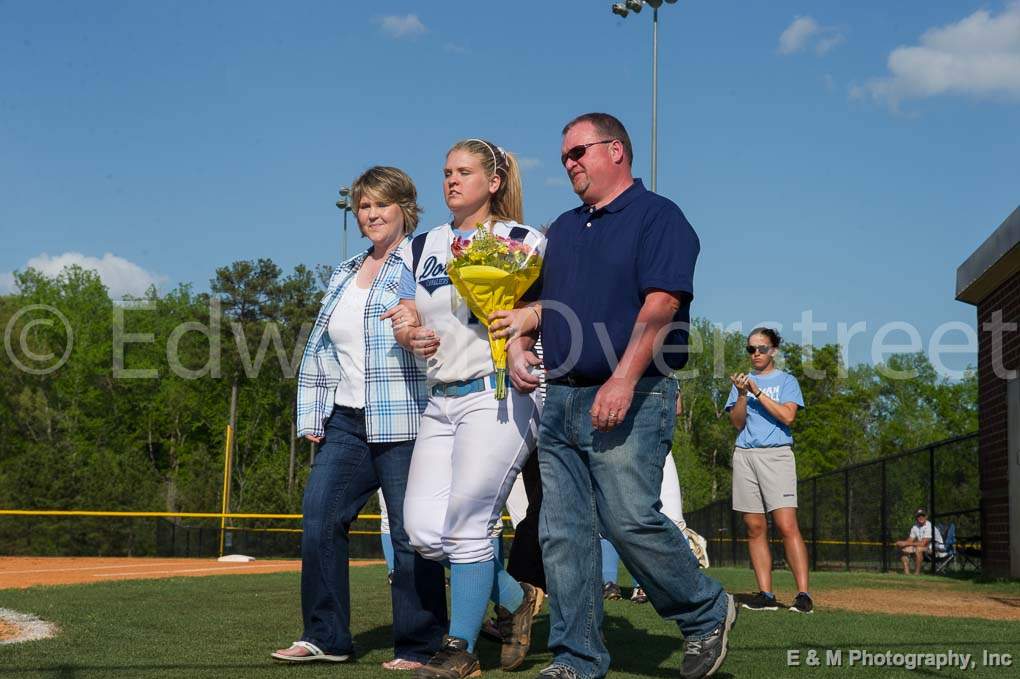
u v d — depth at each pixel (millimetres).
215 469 53875
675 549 3871
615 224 3994
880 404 58188
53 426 54594
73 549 35281
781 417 7168
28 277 55438
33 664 4254
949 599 8008
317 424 4816
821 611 6781
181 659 4465
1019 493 10828
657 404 3889
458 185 4422
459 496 4184
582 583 3973
